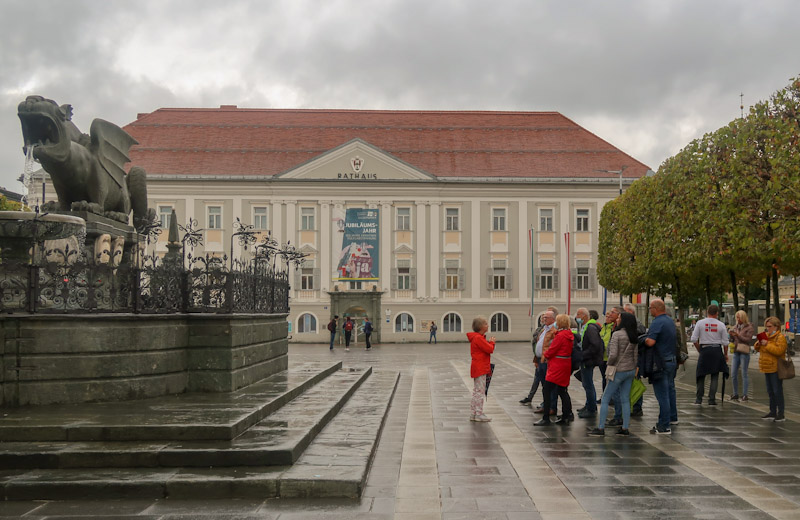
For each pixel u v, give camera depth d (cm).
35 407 1024
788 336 3722
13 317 1016
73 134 1387
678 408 1520
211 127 6247
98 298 1086
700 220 2662
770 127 2198
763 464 937
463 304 5903
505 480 854
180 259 1338
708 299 3158
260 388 1310
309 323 5788
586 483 837
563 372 1276
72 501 738
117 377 1091
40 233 1066
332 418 1205
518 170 6044
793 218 1953
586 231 5984
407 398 1728
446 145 6256
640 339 1197
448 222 5947
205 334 1218
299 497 761
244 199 5812
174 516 689
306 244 5806
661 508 729
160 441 878
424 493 790
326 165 5838
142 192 1561
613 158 6194
